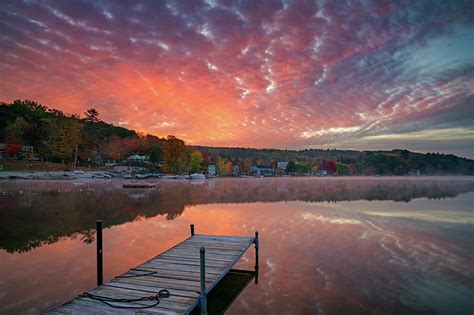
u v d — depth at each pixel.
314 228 16.61
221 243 10.89
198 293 6.65
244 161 181.75
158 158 109.50
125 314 5.71
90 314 5.71
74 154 96.62
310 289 8.19
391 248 12.37
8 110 105.56
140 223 17.83
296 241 13.66
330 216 20.81
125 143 126.12
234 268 10.03
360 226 17.16
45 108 128.38
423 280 8.74
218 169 141.25
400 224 17.78
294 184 68.25
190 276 7.68
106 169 99.81
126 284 7.18
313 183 73.75
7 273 9.31
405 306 7.08
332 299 7.50
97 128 131.62
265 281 8.84
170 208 24.55
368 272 9.48
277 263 10.52
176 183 65.31
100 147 114.69
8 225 16.97
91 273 9.33
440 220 19.14
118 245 12.77
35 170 80.50
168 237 14.31
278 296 7.76
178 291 6.76
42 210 22.53
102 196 33.19
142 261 10.59
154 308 5.95
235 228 16.56
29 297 7.55
